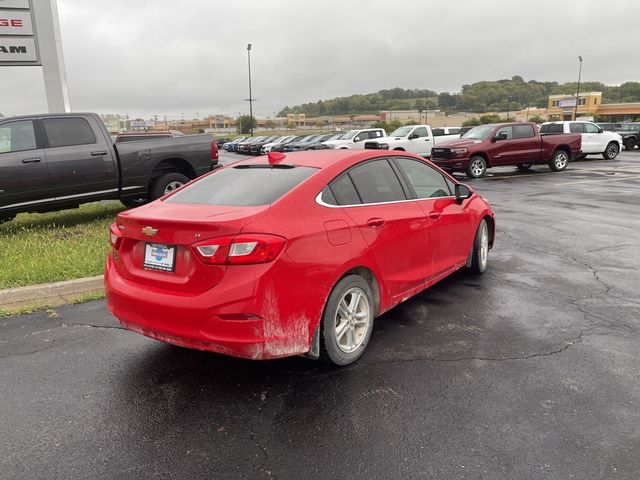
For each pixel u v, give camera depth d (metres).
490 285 5.35
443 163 17.28
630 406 3.02
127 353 3.90
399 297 4.15
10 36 12.95
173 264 3.15
